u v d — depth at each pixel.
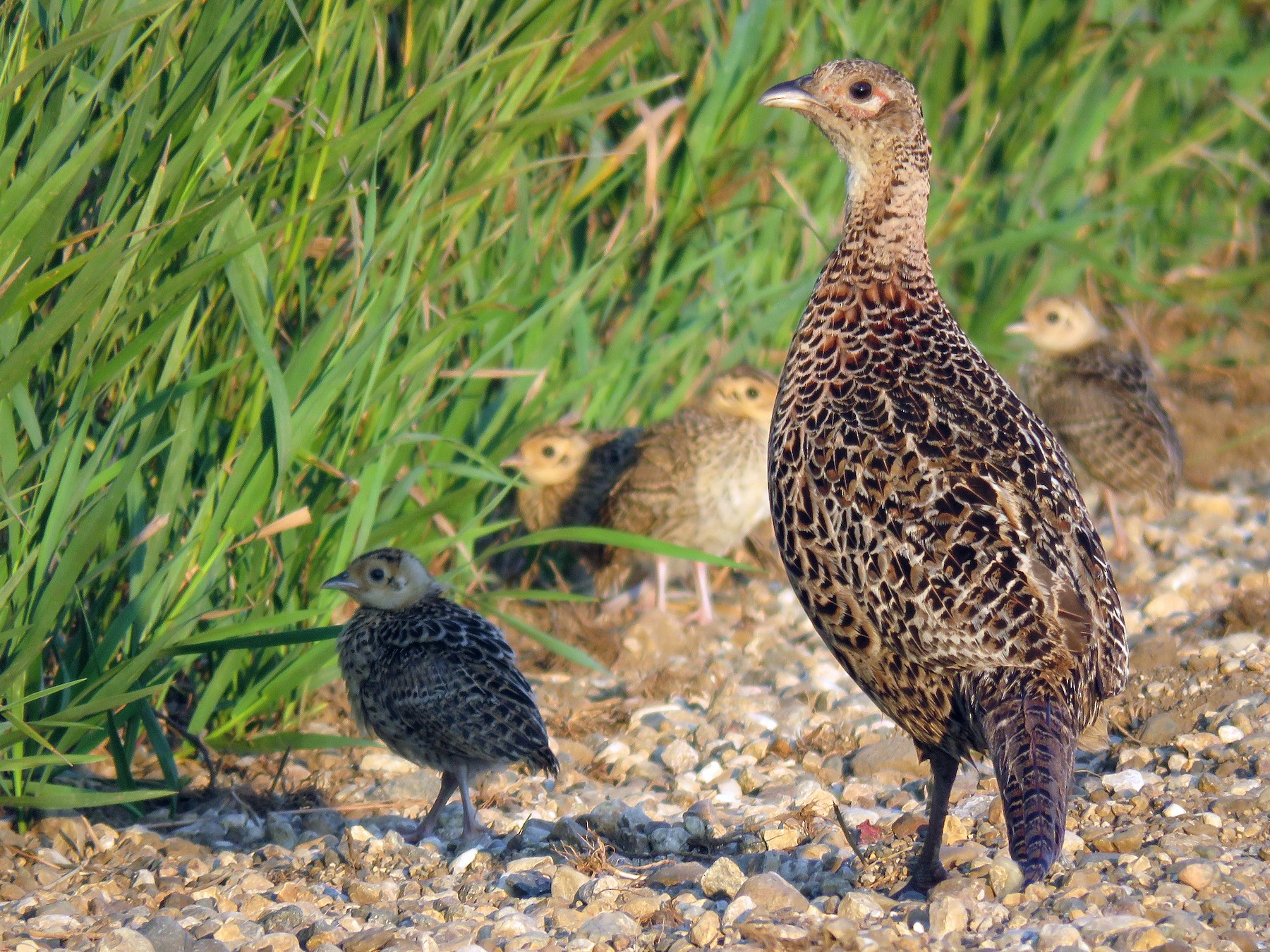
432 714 9.50
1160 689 10.67
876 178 8.23
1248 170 19.62
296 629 10.14
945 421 7.51
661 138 14.33
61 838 9.15
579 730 11.29
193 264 8.83
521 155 12.91
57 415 9.17
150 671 9.95
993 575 6.97
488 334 12.75
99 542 8.96
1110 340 16.50
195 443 10.41
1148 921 6.82
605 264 13.27
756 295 14.49
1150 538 15.06
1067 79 17.44
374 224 10.13
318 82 10.70
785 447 7.93
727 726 11.12
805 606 7.81
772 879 7.59
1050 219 16.91
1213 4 17.67
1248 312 19.16
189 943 7.33
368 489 10.79
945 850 8.16
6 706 8.52
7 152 8.28
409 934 7.37
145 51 9.84
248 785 10.29
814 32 15.35
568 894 8.00
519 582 14.38
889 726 10.77
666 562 13.91
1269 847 7.78
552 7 11.21
